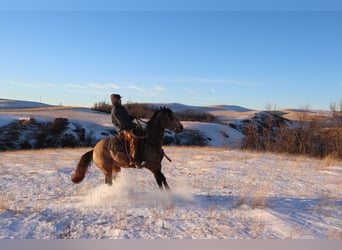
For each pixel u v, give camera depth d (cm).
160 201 880
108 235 629
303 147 2986
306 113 3406
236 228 662
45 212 782
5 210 791
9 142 4128
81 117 5688
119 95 949
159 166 940
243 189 1038
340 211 803
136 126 917
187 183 1145
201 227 668
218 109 14975
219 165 1583
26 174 1360
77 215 757
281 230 650
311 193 1001
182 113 8444
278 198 925
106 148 954
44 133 4434
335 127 3095
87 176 1304
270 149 2955
